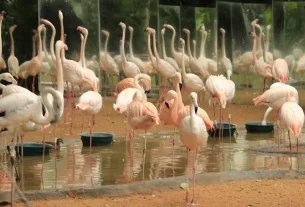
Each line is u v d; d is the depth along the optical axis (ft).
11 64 64.39
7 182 30.27
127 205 26.84
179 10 89.25
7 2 74.59
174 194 28.84
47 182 30.12
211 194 28.68
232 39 90.89
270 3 94.73
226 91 42.80
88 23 71.72
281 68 60.03
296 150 38.75
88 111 39.93
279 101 40.42
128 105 35.91
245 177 31.96
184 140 27.94
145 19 77.51
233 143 42.09
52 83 62.69
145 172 32.53
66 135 44.83
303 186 30.32
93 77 50.47
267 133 46.75
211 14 94.07
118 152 38.42
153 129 48.08
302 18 88.48
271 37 94.63
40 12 67.97
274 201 27.35
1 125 29.01
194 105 27.86
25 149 36.68
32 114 29.32
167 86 70.38
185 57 72.64
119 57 74.38
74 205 26.81
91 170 32.94
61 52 50.21
